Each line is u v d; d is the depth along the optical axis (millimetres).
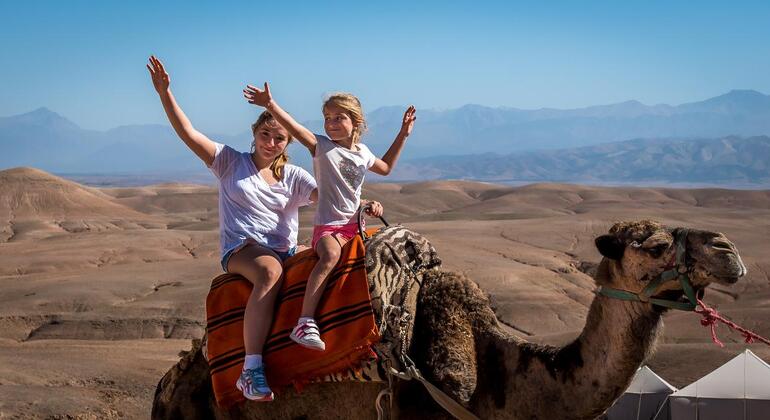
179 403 4582
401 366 3977
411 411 3973
